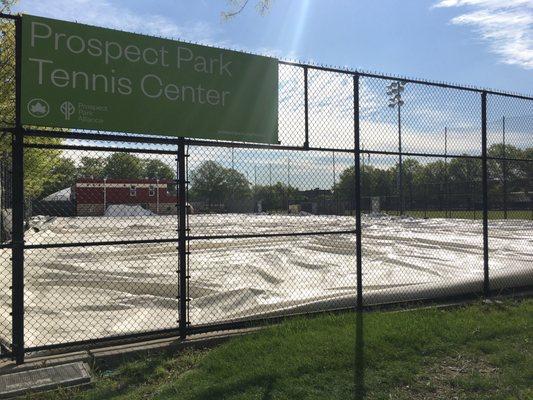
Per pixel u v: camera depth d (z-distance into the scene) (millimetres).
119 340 5285
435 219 28125
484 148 7859
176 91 5379
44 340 5289
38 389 4086
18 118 4633
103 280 8391
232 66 5727
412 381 4305
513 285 7965
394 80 6953
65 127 4809
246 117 5812
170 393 4039
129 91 5117
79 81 4871
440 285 7312
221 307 6590
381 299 6801
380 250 12828
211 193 7387
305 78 6242
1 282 7590
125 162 6469
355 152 6594
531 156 10039
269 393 4012
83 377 4316
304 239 15758
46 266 9930
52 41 4762
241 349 4969
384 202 33656
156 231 15734
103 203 10617
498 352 5012
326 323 5793
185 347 5207
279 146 6031
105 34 5004
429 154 7383
